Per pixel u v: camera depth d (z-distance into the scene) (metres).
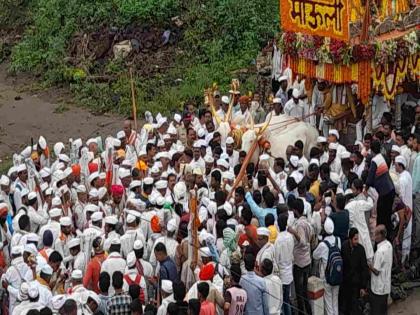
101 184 20.73
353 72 22.42
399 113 24.38
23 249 17.06
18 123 31.45
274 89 26.92
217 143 22.33
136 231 17.94
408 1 23.83
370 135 21.67
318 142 22.05
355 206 18.83
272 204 18.72
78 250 17.66
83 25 35.31
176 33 34.75
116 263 16.80
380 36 23.11
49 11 35.97
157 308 16.05
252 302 16.33
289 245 17.66
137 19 34.75
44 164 22.80
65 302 14.93
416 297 20.16
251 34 34.09
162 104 31.80
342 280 18.31
